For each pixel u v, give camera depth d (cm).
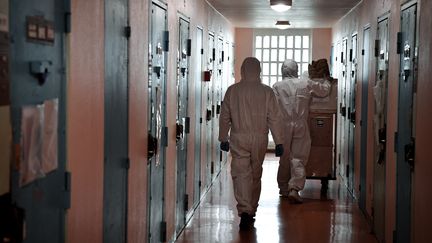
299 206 707
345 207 701
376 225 550
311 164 773
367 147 624
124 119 351
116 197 337
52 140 233
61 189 246
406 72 408
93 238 293
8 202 194
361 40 704
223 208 698
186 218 614
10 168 196
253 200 609
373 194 573
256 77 598
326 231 584
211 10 823
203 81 745
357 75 736
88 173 281
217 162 955
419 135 362
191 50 625
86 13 271
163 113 478
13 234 193
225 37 1045
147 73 412
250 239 552
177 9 530
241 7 845
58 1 236
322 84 754
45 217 229
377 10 573
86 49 272
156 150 439
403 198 412
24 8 205
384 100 509
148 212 429
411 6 402
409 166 391
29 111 210
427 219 336
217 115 934
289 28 1256
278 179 766
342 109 917
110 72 317
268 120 593
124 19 345
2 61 187
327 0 734
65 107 246
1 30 186
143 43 397
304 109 725
